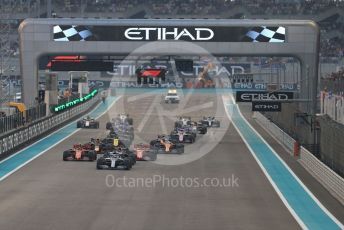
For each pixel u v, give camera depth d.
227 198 58.59
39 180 67.56
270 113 150.12
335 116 112.94
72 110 170.75
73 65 110.38
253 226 46.06
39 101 130.50
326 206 56.12
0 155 88.25
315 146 88.19
